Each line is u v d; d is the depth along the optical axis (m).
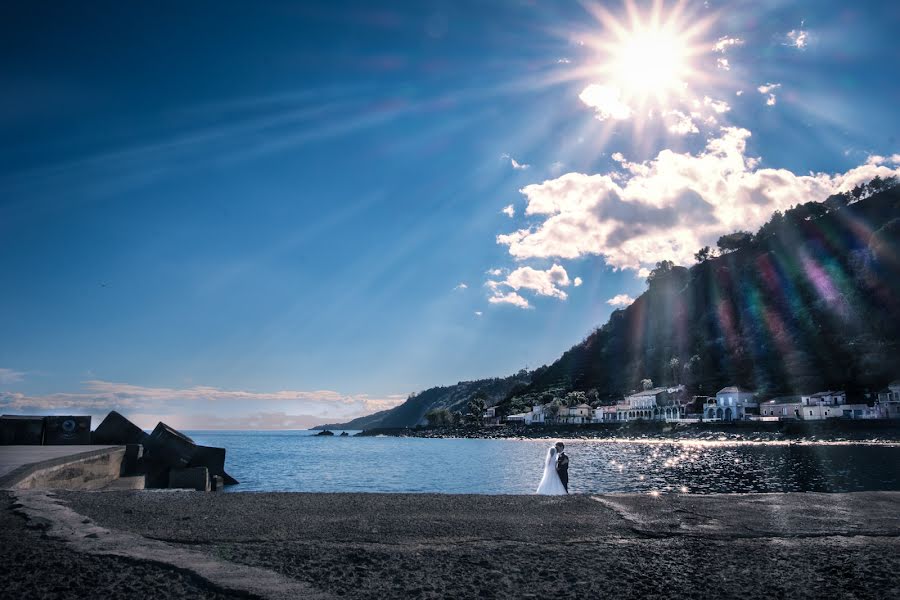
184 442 29.39
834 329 172.38
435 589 4.77
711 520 7.30
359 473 47.75
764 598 4.68
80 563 5.17
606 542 6.30
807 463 56.97
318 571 5.16
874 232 179.38
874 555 5.86
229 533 6.50
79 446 24.34
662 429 154.88
